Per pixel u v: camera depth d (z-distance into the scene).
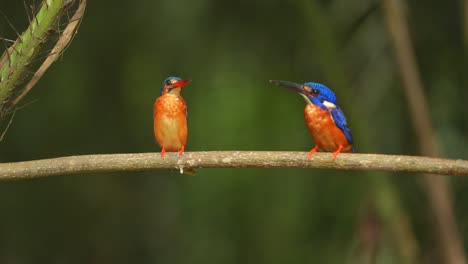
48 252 11.25
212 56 11.51
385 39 10.20
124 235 11.73
